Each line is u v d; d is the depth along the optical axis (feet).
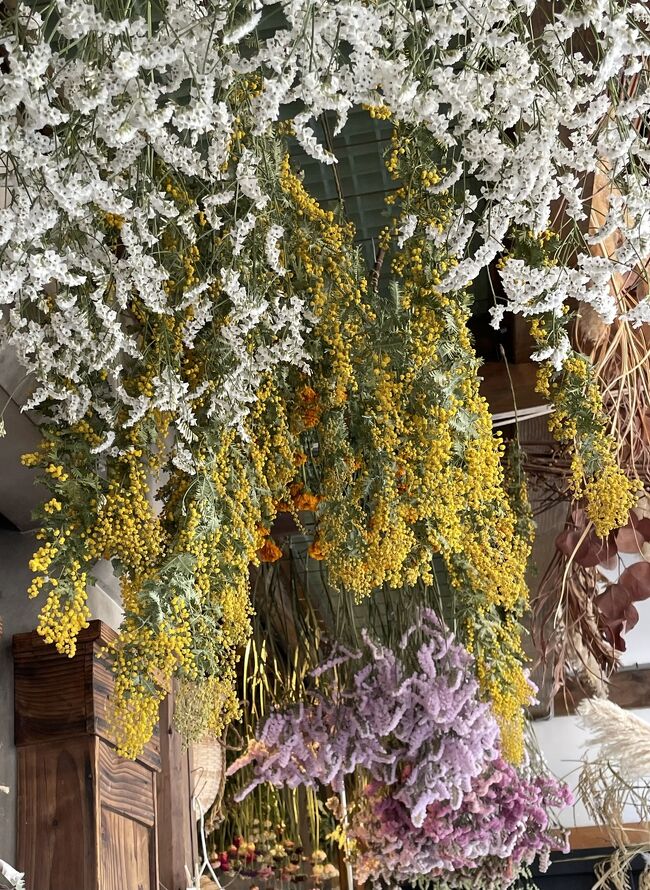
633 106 4.37
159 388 4.95
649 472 9.02
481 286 9.05
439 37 4.06
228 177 4.78
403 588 10.93
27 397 5.86
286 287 5.56
